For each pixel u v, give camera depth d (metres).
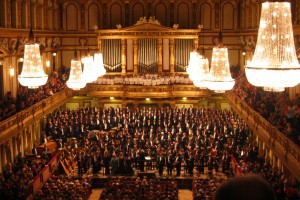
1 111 26.41
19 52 33.56
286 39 7.80
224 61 15.50
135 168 32.22
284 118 22.80
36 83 17.48
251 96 34.44
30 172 26.41
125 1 47.78
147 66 45.44
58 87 40.75
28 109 30.47
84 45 48.25
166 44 45.22
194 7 47.81
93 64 28.00
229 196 2.48
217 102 46.47
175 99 45.28
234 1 47.69
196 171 32.56
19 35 33.56
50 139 37.06
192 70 26.06
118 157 31.73
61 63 48.28
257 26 39.97
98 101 45.94
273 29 7.80
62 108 46.56
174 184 26.59
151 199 22.78
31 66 17.41
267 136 24.84
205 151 32.44
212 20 48.03
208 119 38.59
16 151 31.12
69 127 37.91
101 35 45.09
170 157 31.64
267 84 7.88
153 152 32.50
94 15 48.16
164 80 44.00
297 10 29.19
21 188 23.78
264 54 7.91
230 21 48.00
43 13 41.69
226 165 31.61
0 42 29.70
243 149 31.53
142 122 38.91
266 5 7.88
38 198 22.66
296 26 28.73
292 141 19.19
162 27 44.59
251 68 8.01
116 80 44.44
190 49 45.22
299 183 21.77
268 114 27.69
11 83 32.25
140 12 48.16
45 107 34.97
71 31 48.09
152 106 45.22
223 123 37.50
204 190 24.62
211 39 48.22
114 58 45.47
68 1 47.78
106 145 33.41
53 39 45.09
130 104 45.22
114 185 25.80
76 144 34.94
